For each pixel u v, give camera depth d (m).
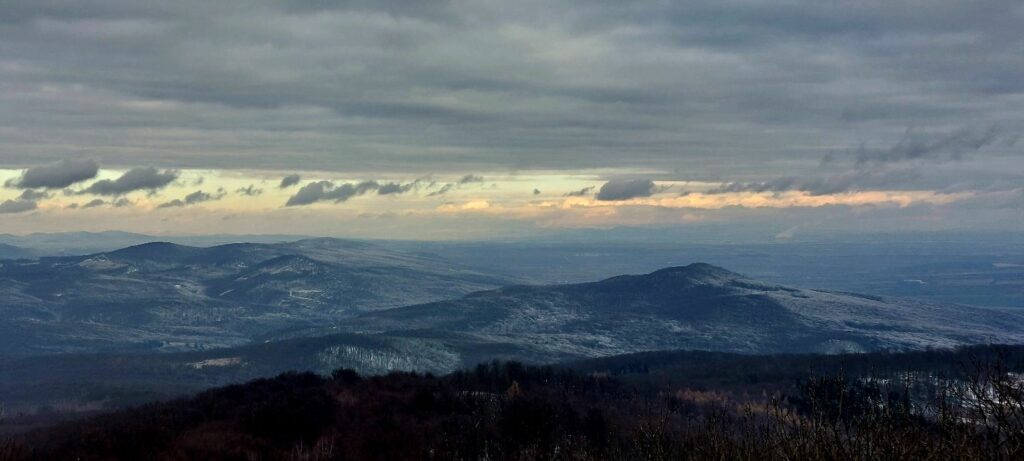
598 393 77.50
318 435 49.78
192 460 44.12
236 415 53.38
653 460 25.81
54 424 83.00
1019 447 16.50
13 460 43.88
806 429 20.67
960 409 18.64
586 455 39.19
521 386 74.12
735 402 73.88
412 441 48.62
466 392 64.12
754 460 21.88
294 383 65.75
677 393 86.94
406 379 67.88
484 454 46.34
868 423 19.59
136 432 48.47
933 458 17.86
